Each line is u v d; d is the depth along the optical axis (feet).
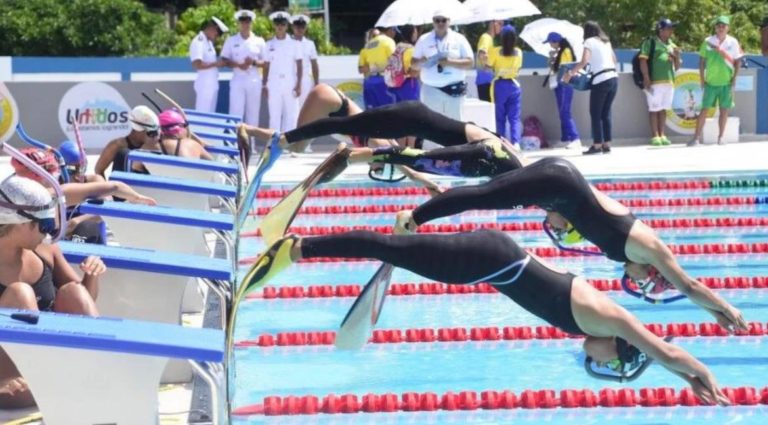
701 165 56.70
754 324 29.01
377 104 58.70
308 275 36.14
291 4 103.04
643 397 23.09
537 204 19.56
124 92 66.90
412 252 17.66
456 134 22.41
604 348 18.49
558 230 21.08
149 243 25.76
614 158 61.52
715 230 44.29
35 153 23.93
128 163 34.06
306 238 17.80
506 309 31.45
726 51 66.90
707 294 19.76
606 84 63.00
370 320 18.78
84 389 15.79
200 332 16.19
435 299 32.94
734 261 38.63
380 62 58.23
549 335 28.37
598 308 17.99
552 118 70.54
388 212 48.06
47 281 20.20
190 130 42.91
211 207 41.16
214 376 15.71
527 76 69.97
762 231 44.01
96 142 66.69
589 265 37.37
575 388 24.17
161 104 67.31
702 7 107.04
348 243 17.74
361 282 34.91
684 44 106.52
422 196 51.75
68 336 15.23
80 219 27.12
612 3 107.04
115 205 25.29
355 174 54.75
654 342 18.10
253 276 17.74
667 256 19.63
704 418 22.31
